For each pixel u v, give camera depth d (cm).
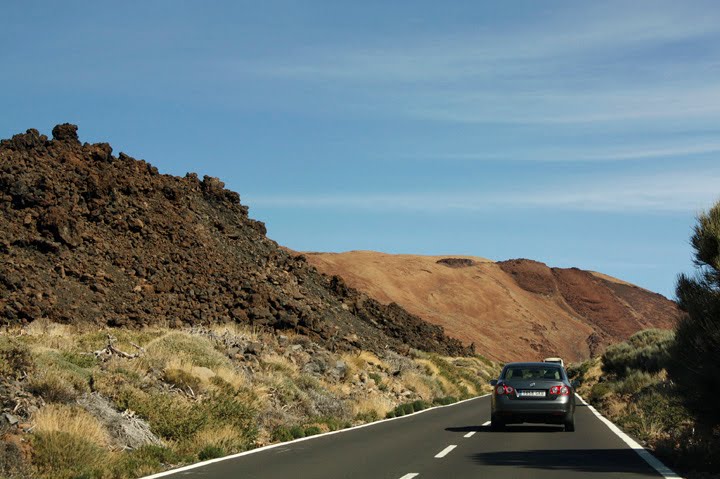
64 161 4138
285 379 2231
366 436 1709
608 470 1119
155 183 4644
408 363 4103
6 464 1024
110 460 1159
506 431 1831
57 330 2336
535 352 14325
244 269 4259
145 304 3159
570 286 19038
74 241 3378
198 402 1681
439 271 16525
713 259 1353
